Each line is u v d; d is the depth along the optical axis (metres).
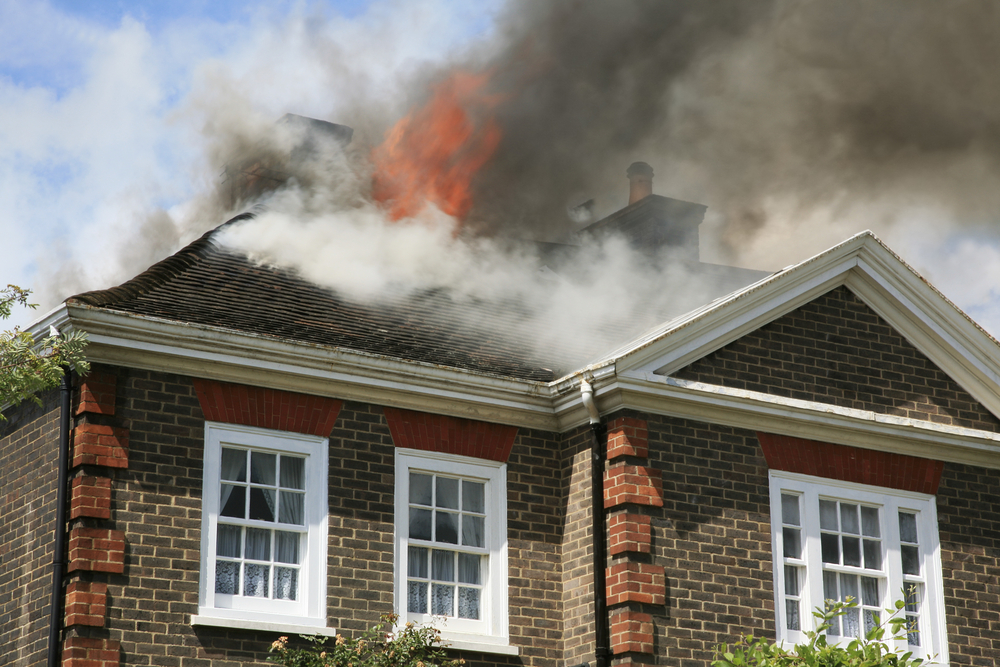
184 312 13.93
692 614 14.08
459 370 14.53
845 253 15.88
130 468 12.84
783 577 14.80
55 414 13.16
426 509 14.46
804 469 15.27
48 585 12.52
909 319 16.30
